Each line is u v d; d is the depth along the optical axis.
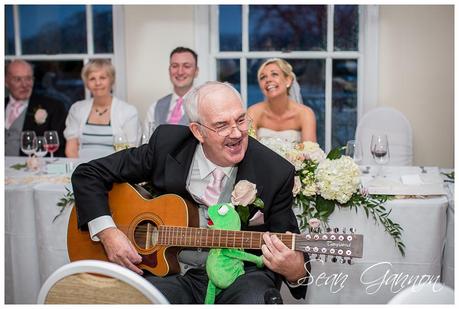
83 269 1.67
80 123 4.20
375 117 4.31
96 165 2.42
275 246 2.11
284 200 2.26
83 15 5.30
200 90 2.23
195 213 2.33
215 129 2.17
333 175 2.72
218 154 2.22
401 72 4.93
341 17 5.04
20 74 4.66
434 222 2.77
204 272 2.33
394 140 4.26
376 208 2.78
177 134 2.40
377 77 4.96
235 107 2.18
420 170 3.44
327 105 5.13
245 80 5.19
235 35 5.16
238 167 2.29
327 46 5.08
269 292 2.10
